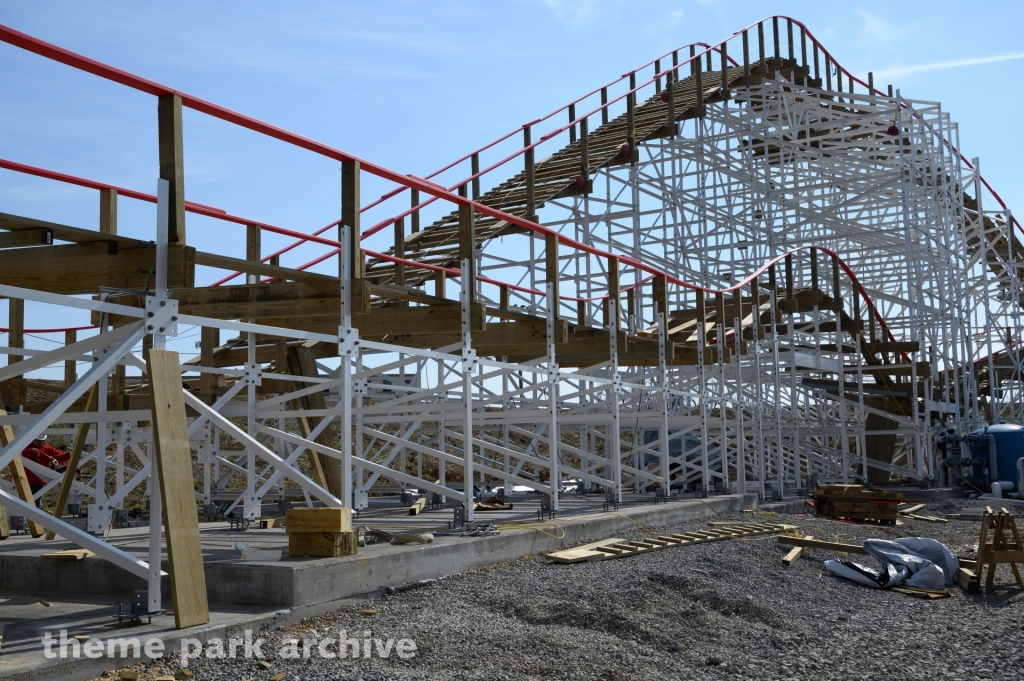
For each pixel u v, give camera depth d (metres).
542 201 20.78
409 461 25.33
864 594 9.93
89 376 5.87
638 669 6.32
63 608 6.94
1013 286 33.34
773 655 7.09
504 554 9.48
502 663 6.17
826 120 31.02
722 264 27.70
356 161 8.46
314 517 7.53
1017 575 10.30
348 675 5.62
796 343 25.98
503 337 12.69
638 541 11.14
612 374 13.76
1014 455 23.44
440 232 18.59
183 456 6.18
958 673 6.69
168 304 6.41
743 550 11.34
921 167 29.17
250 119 7.17
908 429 25.89
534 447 20.19
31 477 13.27
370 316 11.41
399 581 7.90
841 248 32.44
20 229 6.42
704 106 26.59
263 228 12.30
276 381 13.73
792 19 31.05
